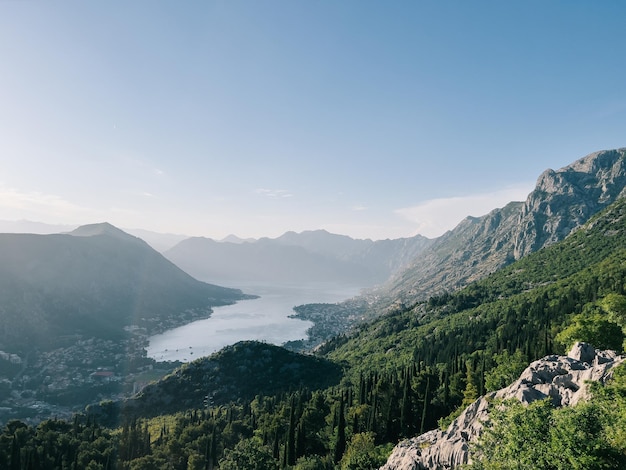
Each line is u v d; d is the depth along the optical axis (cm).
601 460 2302
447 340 18238
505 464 2686
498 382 7469
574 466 2308
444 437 4512
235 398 18450
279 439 9762
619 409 2653
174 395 18925
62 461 9419
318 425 9938
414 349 19088
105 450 10262
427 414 8531
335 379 19062
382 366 18775
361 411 9425
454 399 9344
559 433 2481
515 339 12812
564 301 15738
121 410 17750
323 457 8438
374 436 8550
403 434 8638
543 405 2812
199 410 16375
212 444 10012
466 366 11062
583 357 4759
